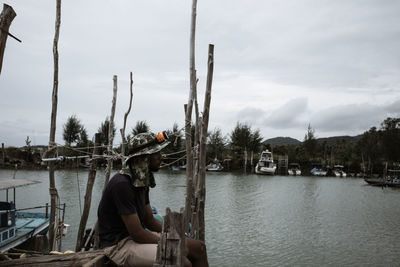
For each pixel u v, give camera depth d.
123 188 2.75
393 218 20.98
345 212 23.11
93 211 19.77
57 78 6.44
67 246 12.98
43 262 2.71
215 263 12.27
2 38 2.93
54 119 6.43
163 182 39.62
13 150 54.56
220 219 19.81
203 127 5.89
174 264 2.30
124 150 7.98
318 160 73.75
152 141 2.89
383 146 67.62
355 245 14.67
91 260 2.60
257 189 36.53
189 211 5.71
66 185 33.09
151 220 3.28
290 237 15.85
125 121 8.94
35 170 50.94
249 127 70.56
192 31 5.51
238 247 14.19
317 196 32.00
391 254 13.43
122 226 2.89
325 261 12.58
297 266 12.00
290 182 47.50
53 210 6.82
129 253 2.74
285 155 70.56
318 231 17.12
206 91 5.76
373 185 46.69
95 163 7.48
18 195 26.61
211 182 44.19
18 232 11.71
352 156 72.56
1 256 3.86
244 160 67.12
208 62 5.63
